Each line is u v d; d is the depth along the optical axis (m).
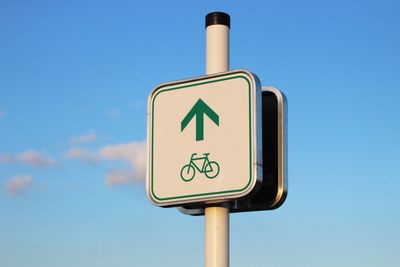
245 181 2.62
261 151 2.64
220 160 2.66
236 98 2.68
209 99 2.72
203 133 2.71
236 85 2.69
